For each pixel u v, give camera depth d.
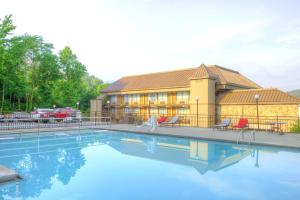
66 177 8.12
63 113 28.75
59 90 48.19
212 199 6.29
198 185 7.35
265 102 22.25
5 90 37.47
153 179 7.92
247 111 23.42
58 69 48.12
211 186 7.26
